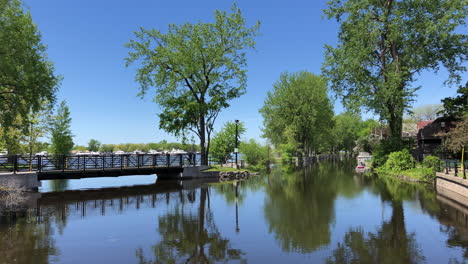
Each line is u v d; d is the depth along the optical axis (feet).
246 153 134.10
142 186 71.31
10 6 60.64
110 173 71.77
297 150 167.94
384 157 99.14
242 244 26.63
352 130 292.40
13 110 66.08
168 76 93.91
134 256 23.89
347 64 92.12
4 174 58.44
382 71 96.63
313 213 39.19
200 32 93.35
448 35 83.30
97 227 33.27
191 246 26.27
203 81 97.76
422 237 28.09
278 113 170.19
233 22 95.30
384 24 92.38
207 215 38.83
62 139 123.13
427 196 49.70
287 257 23.27
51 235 30.12
